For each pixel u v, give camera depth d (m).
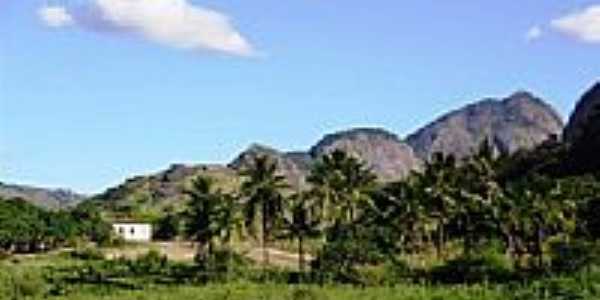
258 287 168.75
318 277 185.75
